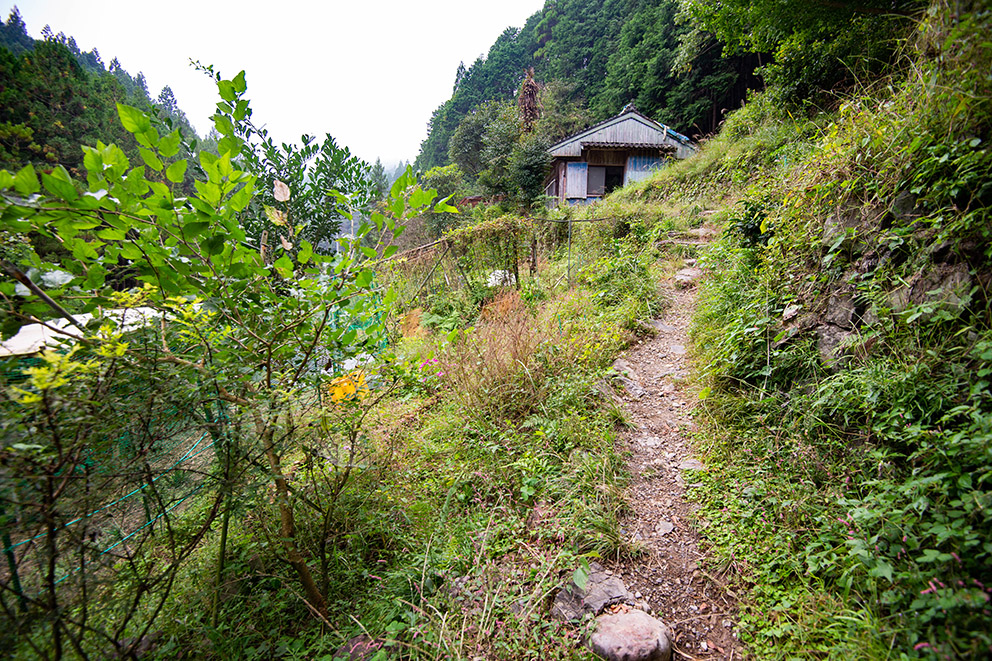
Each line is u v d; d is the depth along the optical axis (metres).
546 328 4.39
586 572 1.98
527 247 6.51
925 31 2.48
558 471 2.65
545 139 17.03
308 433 1.69
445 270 6.77
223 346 1.58
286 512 1.81
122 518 1.57
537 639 1.74
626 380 3.72
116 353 1.23
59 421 1.19
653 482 2.64
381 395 2.15
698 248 6.40
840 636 1.58
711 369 3.31
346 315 2.02
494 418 3.18
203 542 2.17
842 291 2.62
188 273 1.41
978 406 1.69
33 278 1.22
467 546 2.23
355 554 2.21
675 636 1.79
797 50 6.90
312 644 1.80
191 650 1.75
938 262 2.11
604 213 8.66
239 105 1.48
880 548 1.68
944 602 1.38
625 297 5.27
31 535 1.26
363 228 1.64
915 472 1.79
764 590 1.86
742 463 2.53
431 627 1.76
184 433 1.58
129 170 1.25
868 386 2.11
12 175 1.02
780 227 3.43
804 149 5.41
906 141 2.35
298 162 3.08
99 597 1.47
